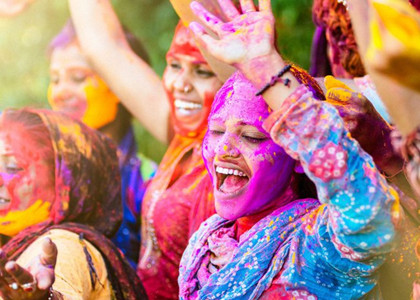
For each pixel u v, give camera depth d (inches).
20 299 70.2
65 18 180.4
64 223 113.7
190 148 123.0
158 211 120.6
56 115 120.6
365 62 56.2
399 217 59.9
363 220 58.7
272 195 70.8
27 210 114.3
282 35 158.2
